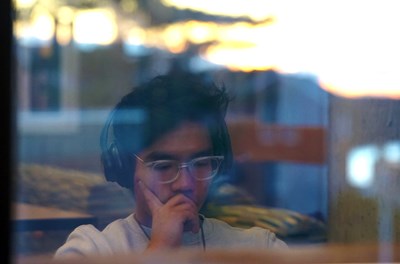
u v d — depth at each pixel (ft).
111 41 6.99
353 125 6.76
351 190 6.72
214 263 6.12
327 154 6.78
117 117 6.27
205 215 6.22
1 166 5.74
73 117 6.35
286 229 6.44
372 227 6.59
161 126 6.19
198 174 6.21
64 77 6.66
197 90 6.38
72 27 6.88
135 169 6.16
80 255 5.95
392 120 6.68
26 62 6.21
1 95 5.77
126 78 6.66
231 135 6.51
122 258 6.00
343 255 6.36
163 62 6.84
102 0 6.99
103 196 6.09
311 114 6.80
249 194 6.48
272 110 6.72
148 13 7.06
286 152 6.73
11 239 5.77
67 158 6.13
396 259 6.42
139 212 6.13
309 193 6.65
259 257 6.19
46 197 5.96
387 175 6.68
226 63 6.81
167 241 6.08
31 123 6.08
